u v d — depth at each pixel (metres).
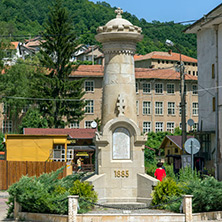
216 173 43.84
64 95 64.75
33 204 18.20
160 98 81.94
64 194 18.23
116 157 20.75
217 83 45.66
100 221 17.00
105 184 20.53
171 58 103.69
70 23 66.56
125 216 17.00
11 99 66.25
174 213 17.66
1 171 36.47
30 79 69.62
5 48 68.38
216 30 45.88
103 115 21.22
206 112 49.22
